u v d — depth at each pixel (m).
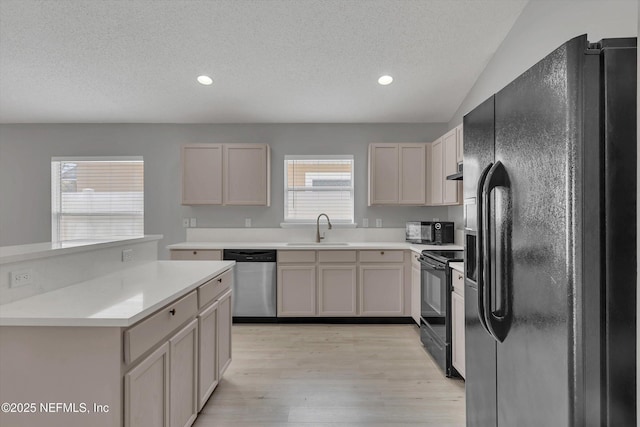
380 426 2.15
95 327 1.34
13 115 4.50
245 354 3.25
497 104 1.43
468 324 1.77
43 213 4.74
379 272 4.17
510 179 1.32
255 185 4.41
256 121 4.73
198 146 4.41
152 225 4.77
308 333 3.83
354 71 3.70
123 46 3.29
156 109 4.40
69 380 1.35
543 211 1.14
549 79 1.11
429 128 4.80
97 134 4.75
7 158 4.74
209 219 4.79
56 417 1.35
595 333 1.02
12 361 1.36
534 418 1.19
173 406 1.77
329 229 4.77
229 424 2.16
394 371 2.89
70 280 1.93
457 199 3.69
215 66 3.59
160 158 4.76
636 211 1.01
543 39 2.69
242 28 3.11
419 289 3.82
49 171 4.73
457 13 2.98
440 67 3.64
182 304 1.86
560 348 1.06
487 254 1.35
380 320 4.21
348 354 3.25
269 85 3.92
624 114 1.01
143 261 2.72
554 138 1.08
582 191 1.01
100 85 3.88
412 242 4.54
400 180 4.46
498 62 3.37
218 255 4.18
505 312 1.36
